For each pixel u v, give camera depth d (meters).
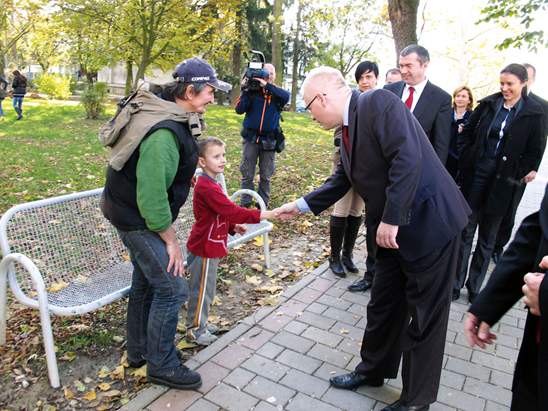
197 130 2.38
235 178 7.38
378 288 2.56
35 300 2.67
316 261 4.55
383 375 2.70
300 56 30.62
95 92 14.18
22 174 6.83
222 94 22.59
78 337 3.07
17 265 2.90
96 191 3.38
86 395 2.57
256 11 20.98
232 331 3.24
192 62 2.40
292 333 3.27
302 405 2.57
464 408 2.64
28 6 16.89
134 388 2.66
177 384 2.61
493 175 3.75
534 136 3.66
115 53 15.27
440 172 2.29
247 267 4.30
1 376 2.68
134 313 2.75
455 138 4.01
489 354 3.20
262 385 2.71
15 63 31.23
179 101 2.43
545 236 1.45
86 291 2.91
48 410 2.44
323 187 2.82
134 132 2.26
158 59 15.49
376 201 2.34
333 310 3.62
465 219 2.29
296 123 15.98
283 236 5.16
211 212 2.86
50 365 2.58
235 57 22.23
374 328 2.61
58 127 12.24
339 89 2.30
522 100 3.68
